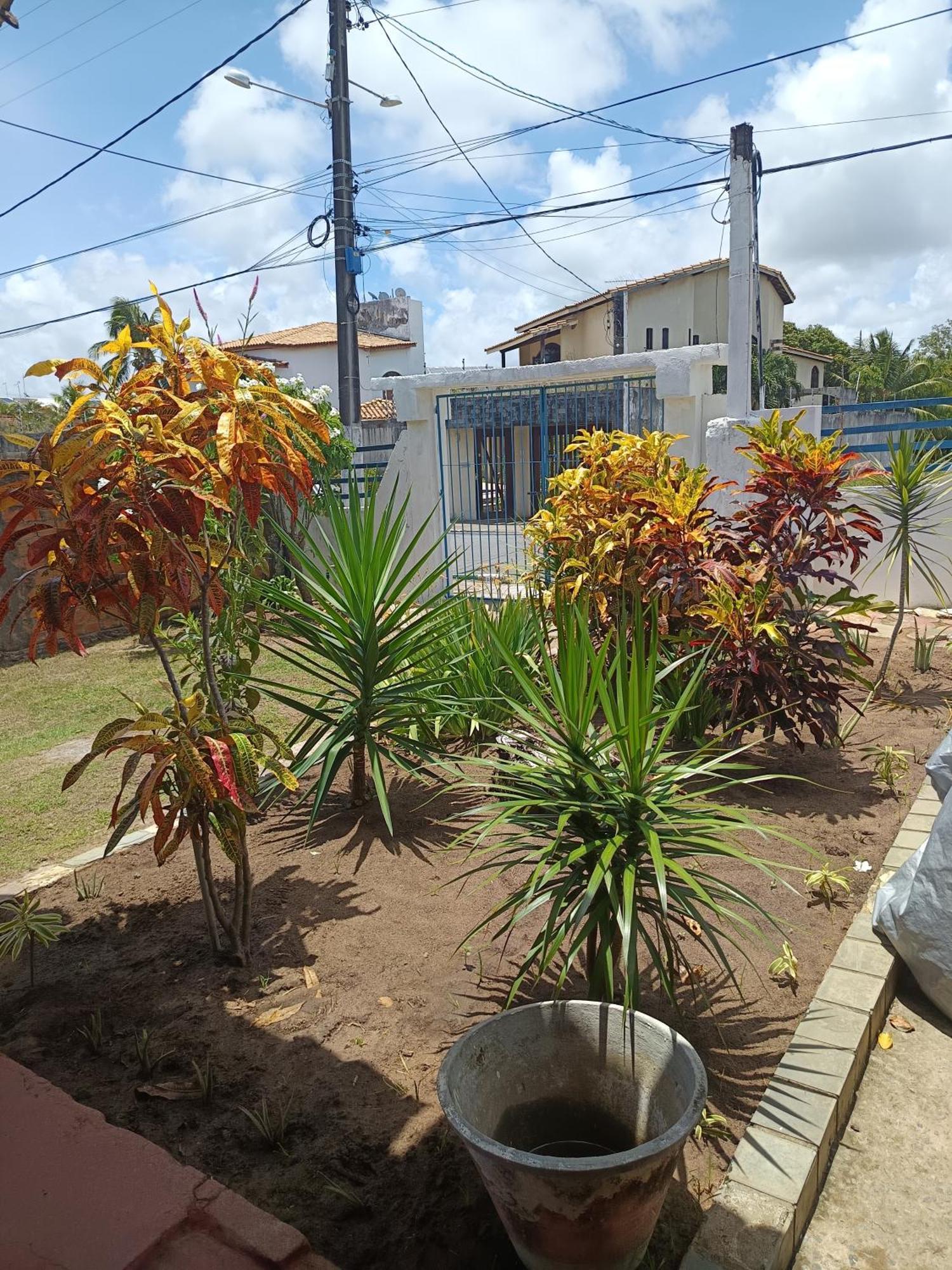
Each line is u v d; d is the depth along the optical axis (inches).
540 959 116.0
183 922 130.0
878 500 239.5
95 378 93.6
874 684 238.8
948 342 1756.9
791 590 186.5
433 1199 79.7
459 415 433.4
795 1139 85.0
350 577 158.2
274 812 169.9
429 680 167.9
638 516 190.1
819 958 117.6
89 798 189.9
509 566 308.3
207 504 96.0
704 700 179.3
